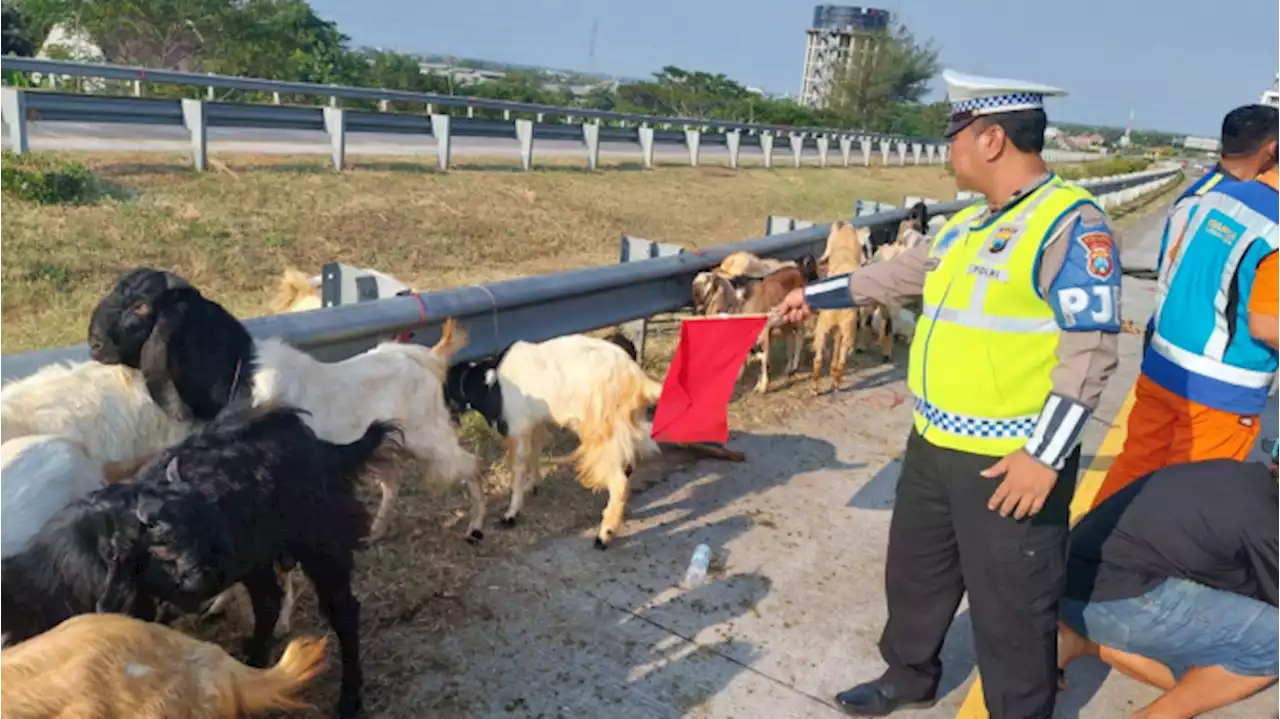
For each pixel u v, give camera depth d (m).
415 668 4.14
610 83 97.31
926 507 3.83
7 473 3.59
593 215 15.06
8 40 28.34
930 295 3.55
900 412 8.04
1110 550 3.86
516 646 4.36
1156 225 23.77
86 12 31.47
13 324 7.36
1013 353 3.34
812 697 4.23
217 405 4.25
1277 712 4.40
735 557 5.32
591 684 4.16
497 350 6.39
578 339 5.54
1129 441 4.98
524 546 5.21
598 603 4.76
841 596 5.05
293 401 4.45
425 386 5.06
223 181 11.95
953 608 4.05
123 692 2.45
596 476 5.32
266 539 3.49
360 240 11.29
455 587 4.75
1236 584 3.72
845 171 29.38
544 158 19.30
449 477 5.09
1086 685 4.45
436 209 12.98
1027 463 3.27
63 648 2.45
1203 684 3.84
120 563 3.12
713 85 58.62
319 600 3.80
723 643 4.54
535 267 11.66
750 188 21.30
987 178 3.40
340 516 3.76
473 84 40.34
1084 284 3.15
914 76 65.38
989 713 3.71
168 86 25.17
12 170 9.95
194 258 9.59
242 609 4.48
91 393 4.12
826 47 122.50
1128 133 124.44
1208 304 4.54
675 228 15.73
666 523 5.62
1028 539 3.44
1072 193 3.26
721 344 5.10
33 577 3.14
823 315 8.12
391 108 28.20
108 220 9.80
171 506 3.15
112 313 4.04
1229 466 3.81
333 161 13.95
